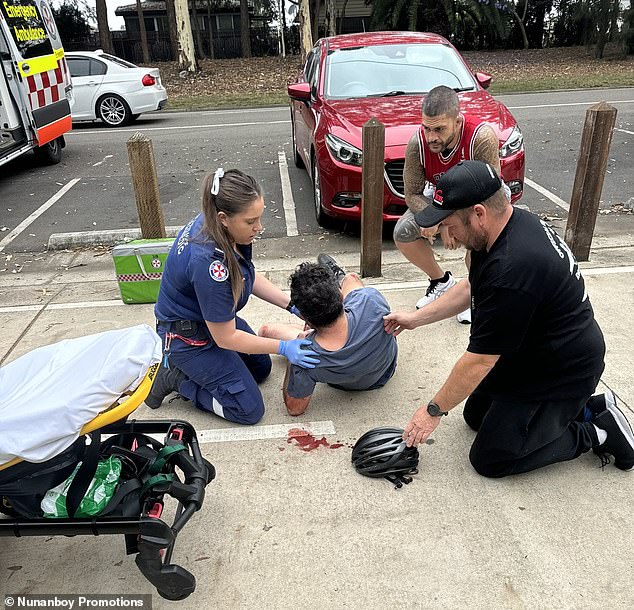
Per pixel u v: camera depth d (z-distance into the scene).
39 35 7.45
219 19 25.55
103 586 1.96
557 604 1.81
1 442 1.54
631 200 5.47
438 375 3.04
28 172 7.91
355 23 24.52
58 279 4.49
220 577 1.96
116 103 10.87
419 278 4.13
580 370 2.06
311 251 4.82
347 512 2.20
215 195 2.16
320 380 2.63
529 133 8.77
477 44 22.62
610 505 2.17
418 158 3.17
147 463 1.92
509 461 2.23
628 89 12.93
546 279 1.86
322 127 4.86
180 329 2.50
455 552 2.01
